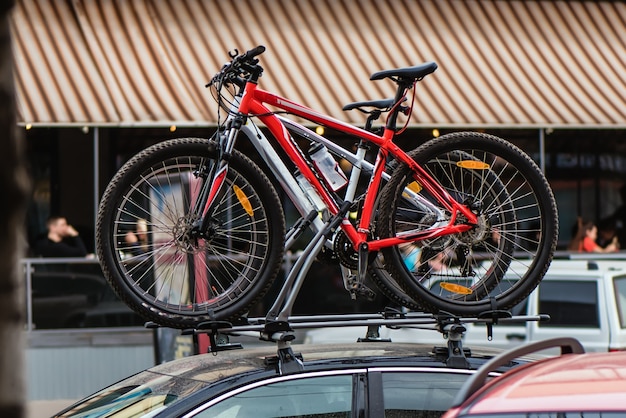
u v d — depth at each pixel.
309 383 5.28
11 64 3.03
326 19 17.34
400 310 6.56
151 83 15.48
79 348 14.51
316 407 5.24
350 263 6.00
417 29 17.53
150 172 5.83
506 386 3.90
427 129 17.58
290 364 5.31
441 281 6.21
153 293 6.28
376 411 5.27
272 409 5.21
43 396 14.40
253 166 5.87
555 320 12.23
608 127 16.16
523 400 3.73
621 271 12.38
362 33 17.27
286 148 5.99
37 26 16.11
